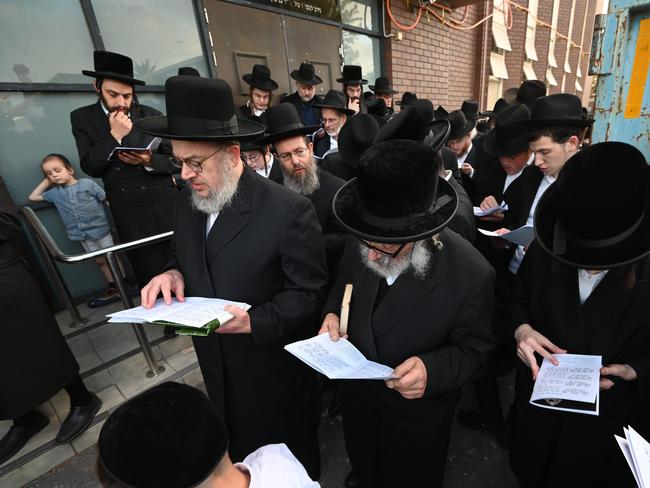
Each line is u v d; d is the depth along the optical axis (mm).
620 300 1162
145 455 630
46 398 2072
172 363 2812
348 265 1639
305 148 2303
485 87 9344
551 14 11977
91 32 3436
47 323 2102
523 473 1582
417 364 1221
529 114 2410
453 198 1131
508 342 2273
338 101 3752
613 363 1221
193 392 717
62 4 3273
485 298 1272
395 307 1320
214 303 1320
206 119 1266
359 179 1062
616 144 972
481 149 3062
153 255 3137
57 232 3689
